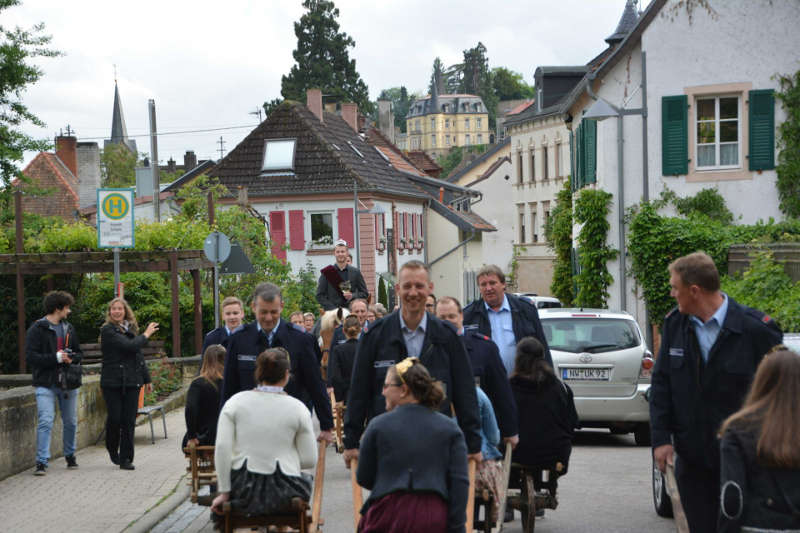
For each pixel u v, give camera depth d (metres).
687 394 6.31
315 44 89.25
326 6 89.69
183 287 27.69
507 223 74.44
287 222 50.53
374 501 5.57
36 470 12.17
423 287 6.85
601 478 11.91
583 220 28.30
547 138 58.62
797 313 17.33
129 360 12.68
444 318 8.16
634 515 9.77
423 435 5.55
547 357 9.45
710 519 6.34
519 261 62.94
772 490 4.48
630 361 14.78
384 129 92.06
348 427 6.97
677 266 6.34
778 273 20.06
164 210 50.62
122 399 12.66
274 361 7.07
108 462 13.32
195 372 22.53
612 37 41.22
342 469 13.00
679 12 27.52
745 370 6.19
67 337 12.45
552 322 15.16
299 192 49.94
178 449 14.59
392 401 5.68
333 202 50.25
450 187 66.69
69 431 12.72
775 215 27.25
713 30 27.38
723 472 4.61
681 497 6.42
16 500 10.62
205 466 9.31
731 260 25.59
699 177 27.48
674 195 27.62
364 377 6.99
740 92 27.30
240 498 6.91
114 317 12.67
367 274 50.16
